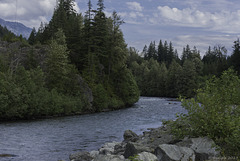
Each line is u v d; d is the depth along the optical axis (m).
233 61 47.53
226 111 9.44
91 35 58.56
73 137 19.53
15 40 53.16
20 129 23.91
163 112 42.22
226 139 7.66
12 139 18.28
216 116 8.95
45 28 70.06
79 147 15.80
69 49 58.19
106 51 59.03
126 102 57.84
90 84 50.69
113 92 57.44
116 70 61.28
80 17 76.19
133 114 39.88
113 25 63.03
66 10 86.38
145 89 110.88
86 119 33.59
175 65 104.44
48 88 43.94
